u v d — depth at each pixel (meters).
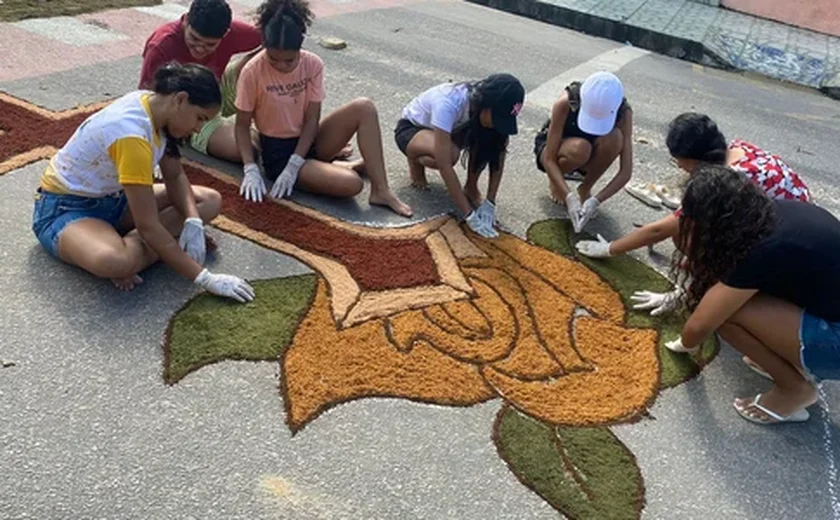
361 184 3.97
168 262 3.01
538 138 4.46
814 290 2.69
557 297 3.48
